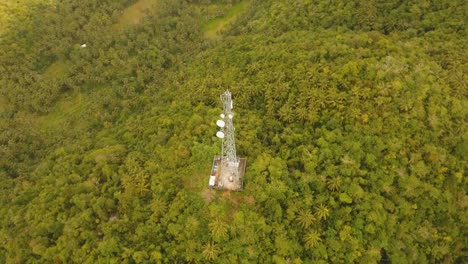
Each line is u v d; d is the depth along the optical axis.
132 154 70.81
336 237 55.75
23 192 73.38
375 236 56.56
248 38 91.50
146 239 57.12
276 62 76.25
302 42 80.12
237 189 58.94
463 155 62.12
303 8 92.12
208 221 56.34
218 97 74.44
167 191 60.06
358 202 57.22
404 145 61.22
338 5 88.00
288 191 57.50
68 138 89.19
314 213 56.62
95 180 67.75
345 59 70.94
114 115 90.62
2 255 64.94
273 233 55.41
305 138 63.38
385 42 74.00
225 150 59.81
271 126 66.94
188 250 54.47
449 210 60.00
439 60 71.88
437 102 64.75
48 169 78.00
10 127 92.69
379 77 66.06
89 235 59.84
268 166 59.72
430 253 59.50
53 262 59.31
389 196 59.12
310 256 55.31
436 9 81.94
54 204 66.19
